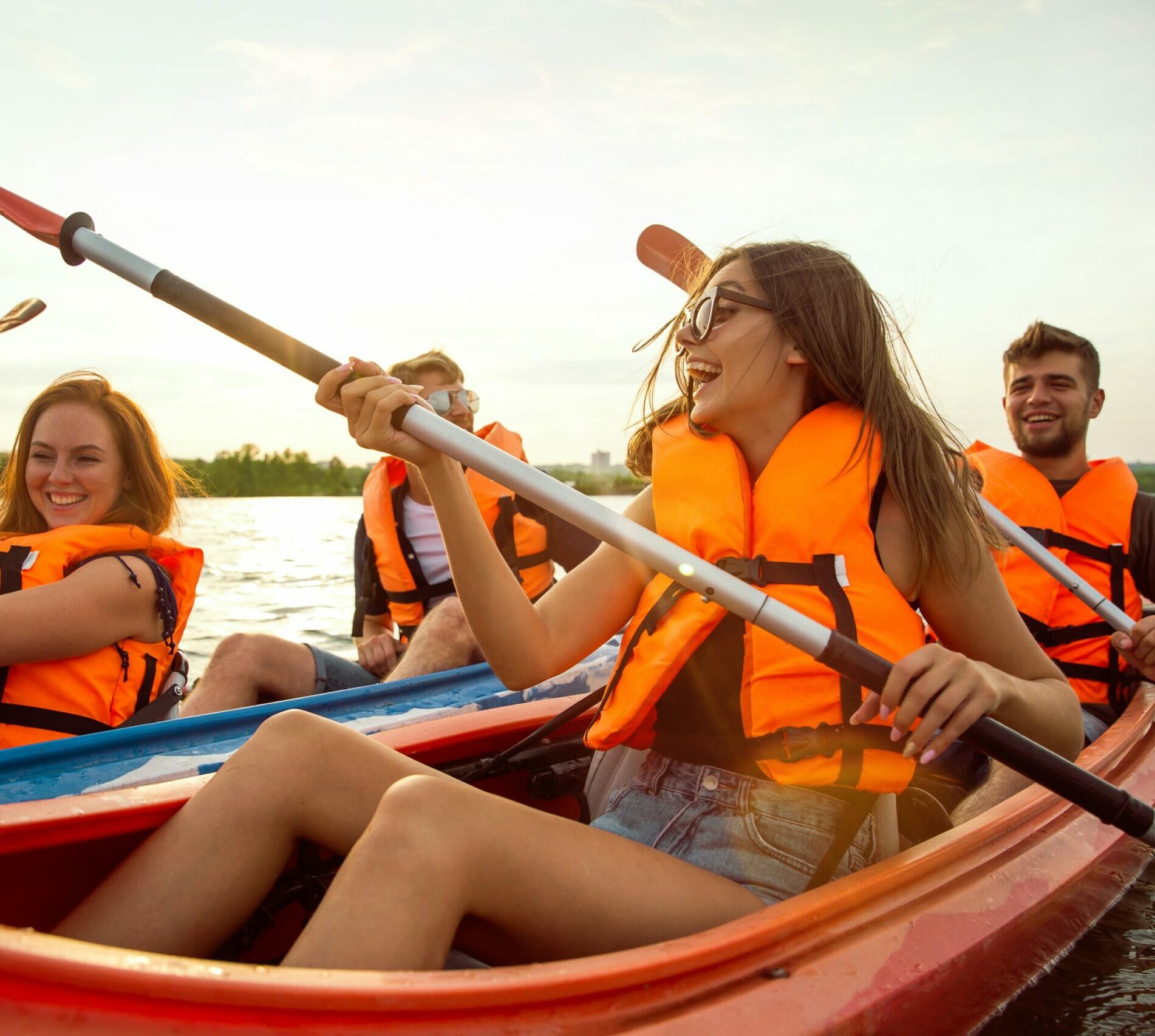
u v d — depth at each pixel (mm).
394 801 1027
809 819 1255
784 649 1283
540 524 3275
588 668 2512
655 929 1128
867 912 1132
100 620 1944
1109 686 2664
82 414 2154
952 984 1108
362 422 1299
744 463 1446
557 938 1102
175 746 1848
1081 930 1435
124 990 754
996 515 2447
